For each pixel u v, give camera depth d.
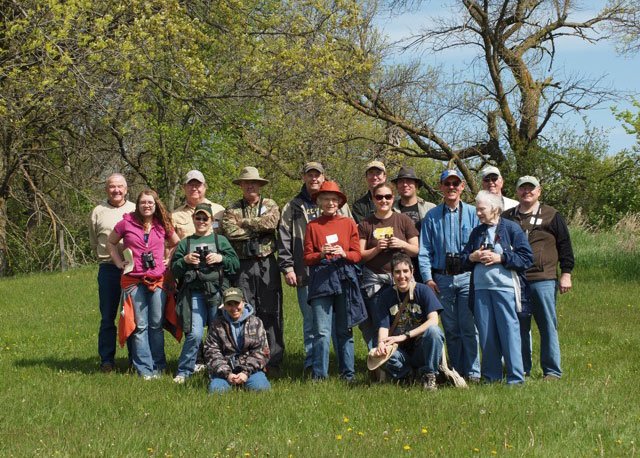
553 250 8.35
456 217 8.35
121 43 18.06
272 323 8.78
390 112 32.72
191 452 5.68
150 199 8.60
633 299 15.12
